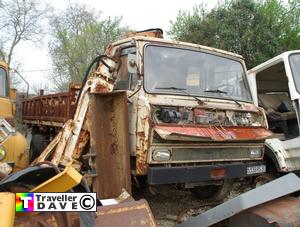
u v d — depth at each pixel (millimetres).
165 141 4910
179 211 6043
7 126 4781
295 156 6488
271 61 6867
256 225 3945
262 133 5910
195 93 5668
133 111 5047
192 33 19141
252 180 6746
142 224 3389
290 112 6844
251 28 18125
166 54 5562
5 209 2396
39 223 2746
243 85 6465
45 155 5199
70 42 27844
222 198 6332
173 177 4961
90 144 5000
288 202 4258
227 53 6371
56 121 7875
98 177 4859
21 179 2816
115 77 5617
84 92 5379
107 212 3332
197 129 5164
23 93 11531
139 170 4863
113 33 27234
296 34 19406
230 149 5625
